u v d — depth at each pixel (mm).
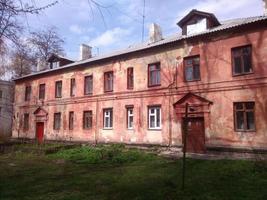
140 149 22969
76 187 11125
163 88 22578
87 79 28906
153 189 10445
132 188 10750
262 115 17547
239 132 18328
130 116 24734
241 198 9125
